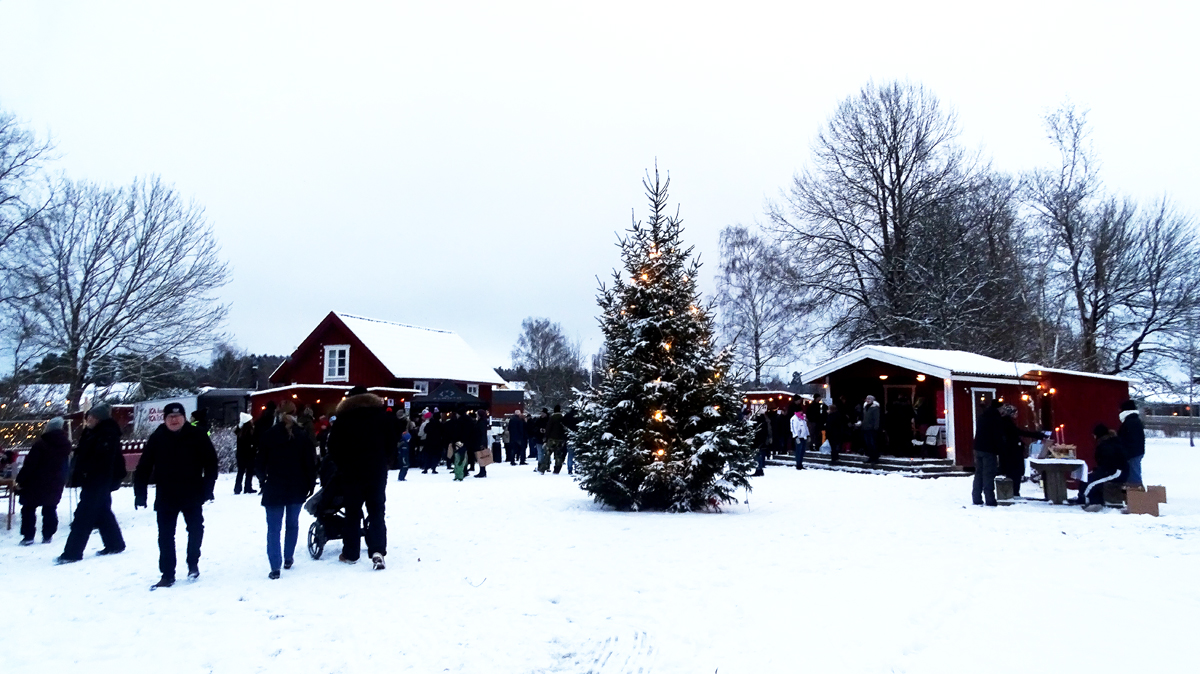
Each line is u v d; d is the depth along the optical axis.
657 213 14.34
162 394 35.72
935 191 35.25
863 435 22.16
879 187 36.16
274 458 8.70
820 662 5.47
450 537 10.88
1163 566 7.93
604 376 14.19
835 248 35.72
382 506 9.13
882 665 5.32
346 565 9.13
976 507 13.39
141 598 7.84
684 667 5.63
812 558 8.96
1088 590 7.00
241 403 36.16
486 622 6.87
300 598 7.70
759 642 6.00
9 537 11.90
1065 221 32.88
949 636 5.85
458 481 19.97
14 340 28.11
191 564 8.57
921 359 22.19
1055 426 19.17
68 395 29.80
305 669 5.82
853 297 35.66
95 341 31.39
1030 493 15.37
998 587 7.24
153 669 5.87
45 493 11.27
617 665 5.81
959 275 33.81
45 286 29.19
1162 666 5.02
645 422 13.52
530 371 93.44
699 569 8.55
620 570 8.63
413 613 7.16
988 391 22.28
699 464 12.98
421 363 38.00
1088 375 20.09
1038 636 5.73
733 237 46.12
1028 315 33.53
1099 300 34.00
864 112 36.69
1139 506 11.95
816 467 23.28
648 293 13.79
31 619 7.20
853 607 6.75
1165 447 37.41
